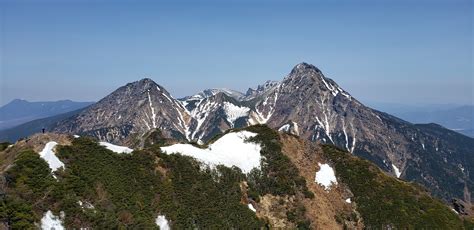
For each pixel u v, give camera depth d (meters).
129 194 77.75
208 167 98.19
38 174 67.25
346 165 120.94
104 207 70.69
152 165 88.69
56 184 67.38
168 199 83.25
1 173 64.56
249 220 90.81
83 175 73.50
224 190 94.94
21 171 66.12
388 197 113.25
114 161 82.50
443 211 114.69
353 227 102.88
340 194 110.69
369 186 115.25
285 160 111.88
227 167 102.06
